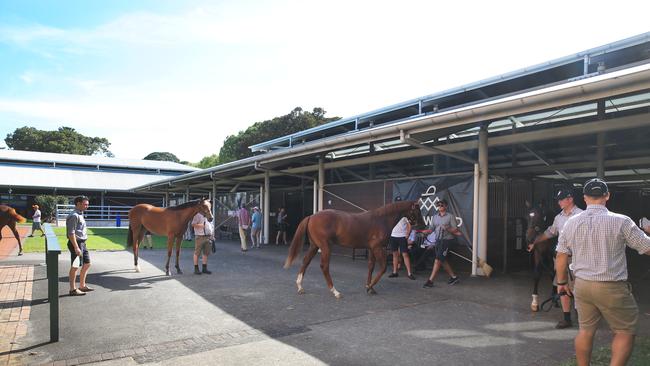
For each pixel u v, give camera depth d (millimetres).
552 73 11227
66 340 4984
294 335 5238
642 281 9023
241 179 19922
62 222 33062
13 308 6438
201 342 4953
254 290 7953
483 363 4332
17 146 67812
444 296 7527
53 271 4938
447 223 8453
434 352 4648
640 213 18141
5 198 39375
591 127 7984
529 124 10180
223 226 22781
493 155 13367
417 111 14570
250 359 4418
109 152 88375
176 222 9617
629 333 3498
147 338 5078
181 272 9914
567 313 5555
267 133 45656
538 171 12258
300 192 19156
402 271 10461
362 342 4977
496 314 6289
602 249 3553
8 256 12742
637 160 10547
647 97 8172
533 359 4434
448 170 13703
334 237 7582
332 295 7566
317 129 18625
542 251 6434
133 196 43875
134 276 9438
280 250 15516
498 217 10695
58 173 42906
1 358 4402
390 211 7844
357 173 17328
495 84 12070
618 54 9758
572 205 5555
